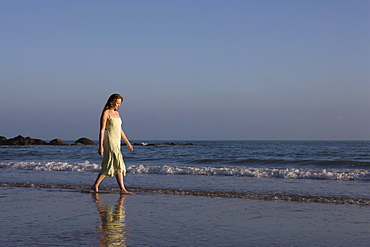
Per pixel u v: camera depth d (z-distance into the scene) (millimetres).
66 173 11570
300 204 6078
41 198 6629
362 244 3729
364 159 23656
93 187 7602
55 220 4773
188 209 5621
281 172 10516
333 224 4629
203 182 9141
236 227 4445
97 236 3961
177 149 45656
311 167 14688
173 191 7477
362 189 7820
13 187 8219
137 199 6586
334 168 14266
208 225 4543
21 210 5457
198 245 3656
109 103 7574
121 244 3668
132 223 4629
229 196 6914
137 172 11828
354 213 5348
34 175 10930
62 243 3666
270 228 4402
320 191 7516
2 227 4355
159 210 5539
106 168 7430
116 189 7836
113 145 7477
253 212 5402
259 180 9609
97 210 5500
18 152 31750
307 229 4359
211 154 30891
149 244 3674
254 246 3639
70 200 6434
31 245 3584
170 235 4039
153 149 45031
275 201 6383
